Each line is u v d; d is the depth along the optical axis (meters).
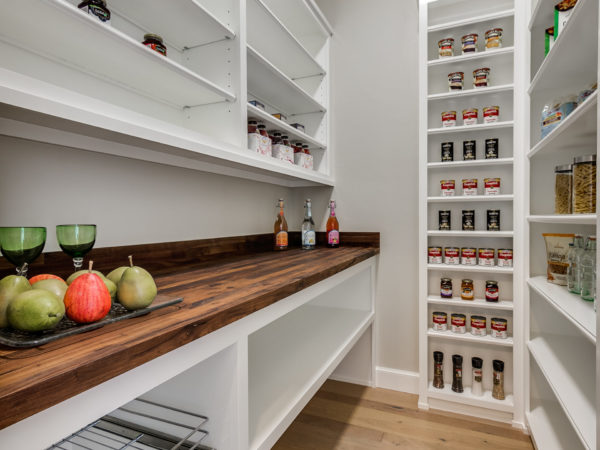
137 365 0.55
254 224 2.11
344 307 2.25
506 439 1.72
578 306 1.18
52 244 1.12
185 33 1.43
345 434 1.76
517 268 1.82
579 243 1.36
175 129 1.14
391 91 2.23
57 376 0.45
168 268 1.42
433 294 2.13
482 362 1.97
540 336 1.79
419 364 2.02
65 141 1.04
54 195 1.12
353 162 2.34
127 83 1.31
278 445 1.68
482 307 1.92
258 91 1.99
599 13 0.81
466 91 1.91
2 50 0.99
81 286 0.62
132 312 0.71
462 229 1.97
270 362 1.45
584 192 1.24
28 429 0.44
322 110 2.32
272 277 1.14
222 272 1.26
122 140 1.15
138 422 0.94
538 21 1.62
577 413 1.05
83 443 0.99
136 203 1.39
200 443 0.86
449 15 2.04
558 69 1.39
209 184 1.76
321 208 2.43
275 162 1.69
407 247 2.20
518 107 1.80
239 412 0.83
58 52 1.07
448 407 1.98
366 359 2.29
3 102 0.71
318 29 2.28
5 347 0.54
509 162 1.85
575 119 1.06
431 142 2.12
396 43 2.22
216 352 0.76
